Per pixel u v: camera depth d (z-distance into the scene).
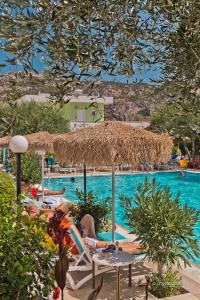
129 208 6.10
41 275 3.62
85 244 6.18
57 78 2.22
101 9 2.15
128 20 2.31
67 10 2.01
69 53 2.14
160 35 2.49
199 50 2.36
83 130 7.86
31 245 3.64
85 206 9.33
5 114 2.21
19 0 2.01
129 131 7.40
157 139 7.21
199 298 5.39
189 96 2.56
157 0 2.24
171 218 5.55
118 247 6.11
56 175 26.14
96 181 24.94
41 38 2.04
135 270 6.50
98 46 2.27
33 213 7.06
